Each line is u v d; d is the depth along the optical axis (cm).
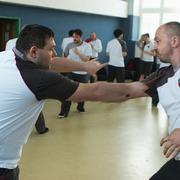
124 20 1138
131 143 416
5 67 155
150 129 486
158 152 385
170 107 183
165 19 1129
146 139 435
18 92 152
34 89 152
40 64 160
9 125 160
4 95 153
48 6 831
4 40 776
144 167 340
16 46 160
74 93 159
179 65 180
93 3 967
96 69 224
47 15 875
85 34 1005
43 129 445
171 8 1115
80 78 557
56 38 913
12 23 759
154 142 422
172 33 178
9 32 766
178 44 178
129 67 1085
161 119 551
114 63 746
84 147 397
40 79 152
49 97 158
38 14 848
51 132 454
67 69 219
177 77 179
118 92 174
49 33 159
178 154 182
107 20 1084
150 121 536
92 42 815
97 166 339
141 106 662
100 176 315
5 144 166
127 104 679
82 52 550
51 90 155
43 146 396
